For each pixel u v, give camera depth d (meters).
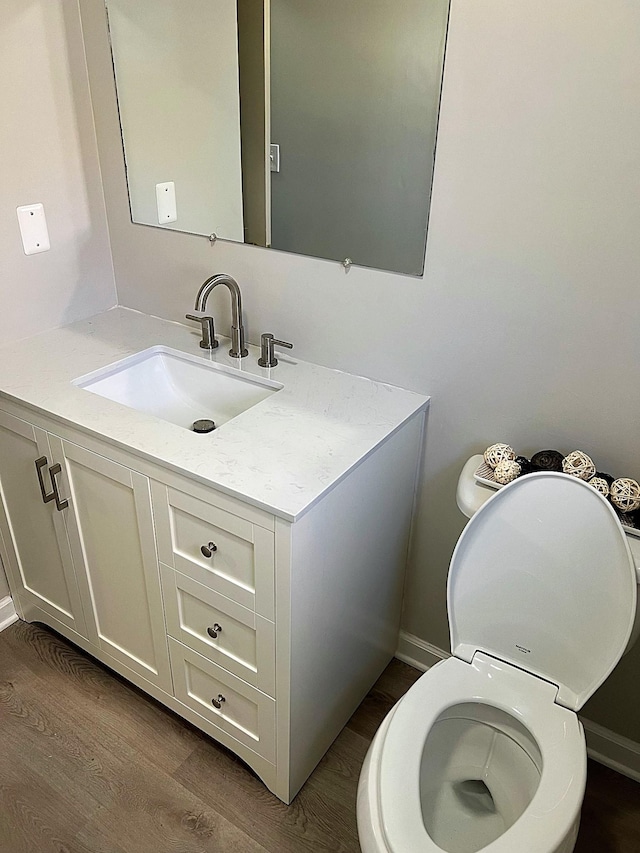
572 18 1.12
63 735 1.74
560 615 1.31
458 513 1.67
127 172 1.79
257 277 1.70
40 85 1.63
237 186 1.62
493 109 1.24
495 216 1.32
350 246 1.52
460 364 1.50
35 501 1.72
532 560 1.32
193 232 1.76
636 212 1.19
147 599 1.59
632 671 1.56
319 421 1.46
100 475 1.49
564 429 1.43
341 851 1.51
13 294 1.75
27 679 1.89
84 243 1.88
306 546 1.26
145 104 1.66
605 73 1.12
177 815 1.57
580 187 1.22
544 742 1.25
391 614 1.84
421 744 1.24
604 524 1.24
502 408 1.49
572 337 1.34
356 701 1.80
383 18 1.28
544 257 1.30
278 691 1.43
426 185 1.37
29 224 1.72
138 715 1.80
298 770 1.58
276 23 1.40
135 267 1.93
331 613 1.47
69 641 2.02
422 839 1.08
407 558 1.82
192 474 1.28
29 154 1.67
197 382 1.77
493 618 1.38
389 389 1.61
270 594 1.30
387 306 1.53
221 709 1.60
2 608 2.05
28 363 1.68
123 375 1.73
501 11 1.17
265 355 1.68
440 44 1.24
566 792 1.15
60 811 1.57
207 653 1.53
